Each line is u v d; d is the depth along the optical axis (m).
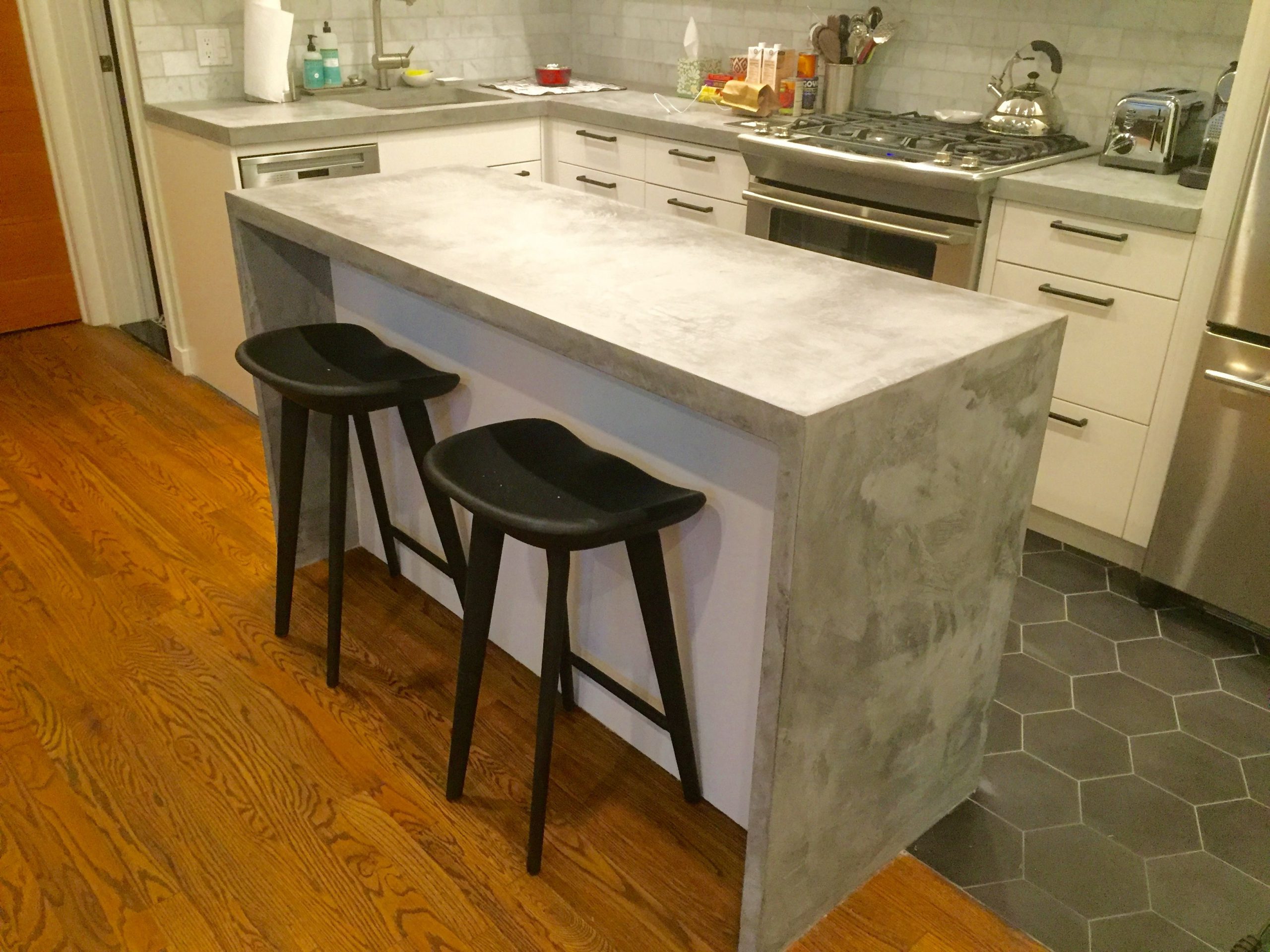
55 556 2.76
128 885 1.78
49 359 4.12
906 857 1.90
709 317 1.61
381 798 1.98
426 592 2.64
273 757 2.08
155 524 2.93
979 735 1.97
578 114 3.85
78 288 4.44
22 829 1.89
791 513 1.33
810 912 1.73
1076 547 2.97
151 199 3.72
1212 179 2.38
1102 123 3.17
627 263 1.88
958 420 1.52
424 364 2.16
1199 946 1.73
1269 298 2.29
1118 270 2.61
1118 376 2.69
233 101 3.65
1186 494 2.55
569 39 4.74
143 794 1.98
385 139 3.47
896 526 1.51
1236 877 1.87
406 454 2.49
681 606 1.82
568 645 2.11
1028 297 2.82
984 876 1.86
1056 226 2.67
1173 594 2.73
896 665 1.65
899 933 1.74
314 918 1.73
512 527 1.52
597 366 1.54
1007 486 1.71
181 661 2.35
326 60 3.87
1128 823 1.98
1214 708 2.31
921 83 3.60
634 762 2.09
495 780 2.04
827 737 1.58
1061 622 2.61
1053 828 1.97
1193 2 2.88
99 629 2.46
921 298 1.73
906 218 2.96
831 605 1.46
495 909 1.76
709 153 3.49
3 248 4.23
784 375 1.39
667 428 1.71
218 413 3.67
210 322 3.69
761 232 3.37
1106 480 2.80
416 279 1.84
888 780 1.77
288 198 2.32
